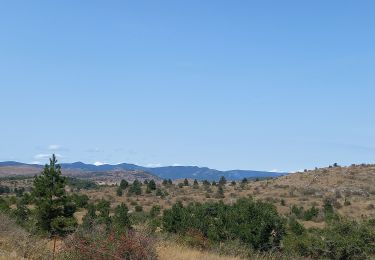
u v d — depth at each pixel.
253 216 24.05
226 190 92.81
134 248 13.86
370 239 23.78
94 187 109.62
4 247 13.55
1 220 15.67
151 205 78.50
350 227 24.61
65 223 34.78
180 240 22.20
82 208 60.00
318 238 24.00
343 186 82.56
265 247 22.95
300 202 74.00
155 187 99.81
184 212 27.59
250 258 21.05
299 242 23.61
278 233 23.97
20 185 128.38
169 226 26.45
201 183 112.19
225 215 24.78
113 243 13.87
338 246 23.23
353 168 96.00
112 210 61.25
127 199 85.25
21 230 15.62
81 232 14.36
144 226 17.02
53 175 38.34
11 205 57.94
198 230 24.06
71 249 13.55
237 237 23.44
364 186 82.19
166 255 16.59
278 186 88.38
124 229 14.89
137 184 95.25
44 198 37.09
